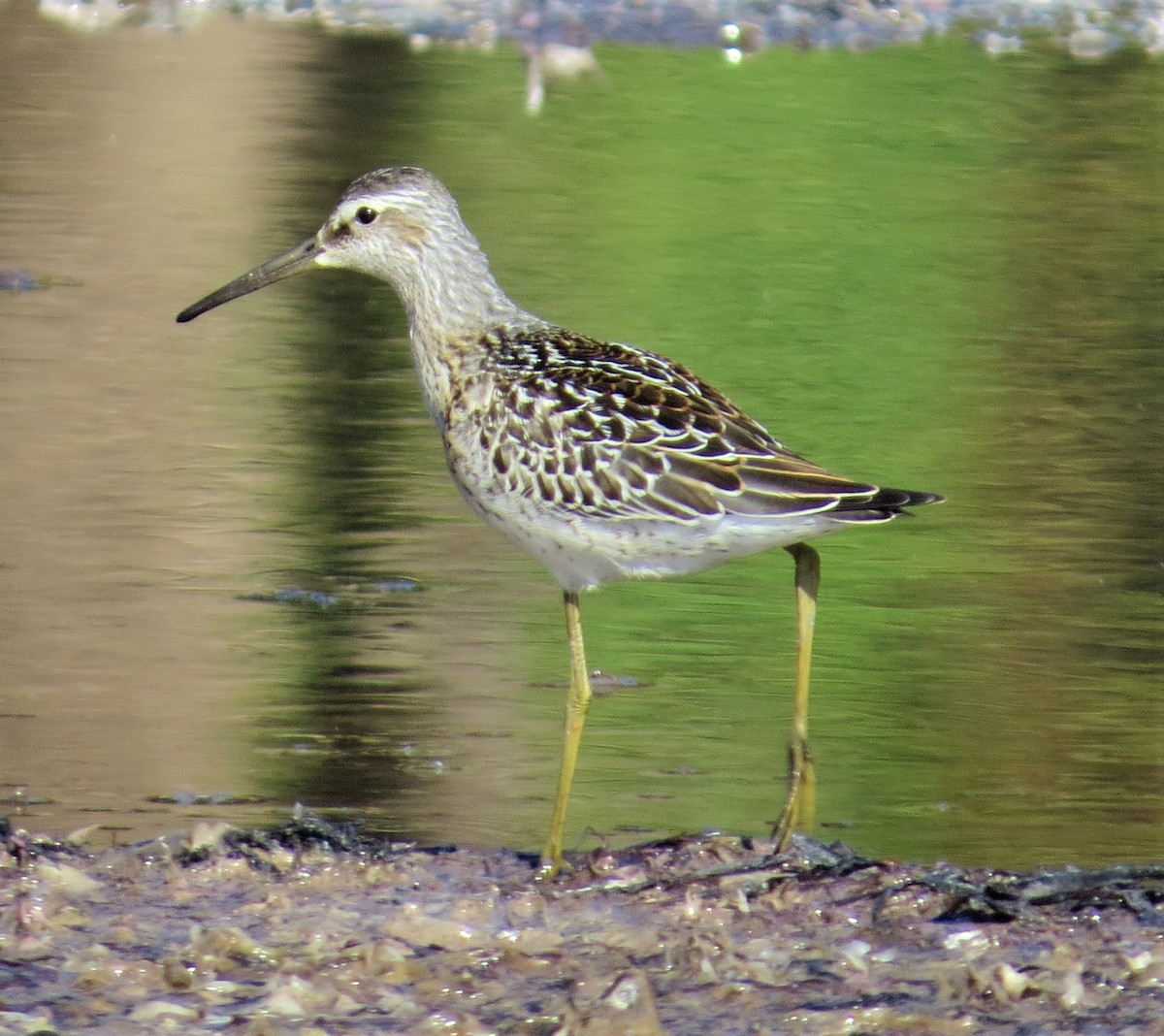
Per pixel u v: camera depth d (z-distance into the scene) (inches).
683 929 316.8
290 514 553.6
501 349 385.4
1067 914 323.0
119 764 397.1
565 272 770.8
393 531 548.7
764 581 526.3
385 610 492.7
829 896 328.5
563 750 384.2
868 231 846.5
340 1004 287.3
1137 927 317.4
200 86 1035.9
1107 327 740.7
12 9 1200.8
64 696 431.8
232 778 391.2
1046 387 673.6
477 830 369.7
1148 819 380.8
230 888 332.2
